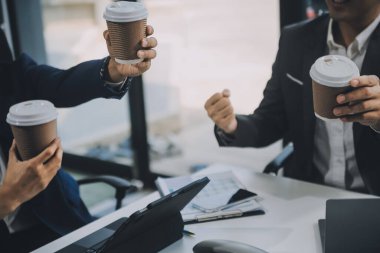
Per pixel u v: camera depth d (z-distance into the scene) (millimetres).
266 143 1974
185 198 1303
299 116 1919
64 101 1719
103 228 1426
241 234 1401
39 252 1351
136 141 3504
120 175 3709
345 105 1248
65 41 4562
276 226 1438
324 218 1465
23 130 1036
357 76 1216
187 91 4359
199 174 1786
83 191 3543
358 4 1692
